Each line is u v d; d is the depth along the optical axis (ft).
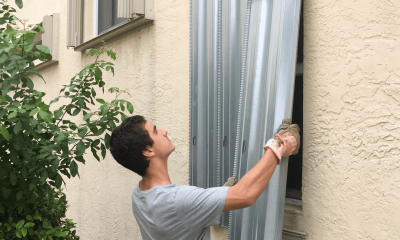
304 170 6.18
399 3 4.91
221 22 7.78
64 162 8.48
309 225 6.07
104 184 12.81
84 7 14.47
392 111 4.99
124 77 11.80
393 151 4.98
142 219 5.08
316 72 6.01
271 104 6.06
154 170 5.09
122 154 4.96
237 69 7.34
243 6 7.26
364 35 5.31
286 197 7.16
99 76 9.26
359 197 5.36
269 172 4.83
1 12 9.71
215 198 4.49
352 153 5.45
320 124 5.92
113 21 13.35
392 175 4.99
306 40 6.19
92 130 8.95
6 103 8.02
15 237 9.18
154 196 4.88
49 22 16.30
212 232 7.98
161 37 10.02
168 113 9.75
